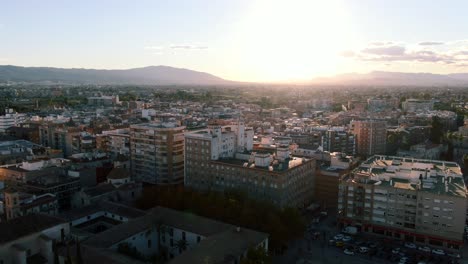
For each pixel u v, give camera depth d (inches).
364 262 6422.2
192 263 4739.2
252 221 6466.5
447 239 7003.0
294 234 6766.7
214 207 6919.3
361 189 7711.6
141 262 4972.9
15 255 4803.2
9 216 7032.5
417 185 7431.1
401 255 6683.1
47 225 5251.0
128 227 5876.0
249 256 5019.7
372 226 7691.9
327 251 6830.7
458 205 6870.1
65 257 4854.8
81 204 7859.3
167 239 6176.2
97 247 5187.0
